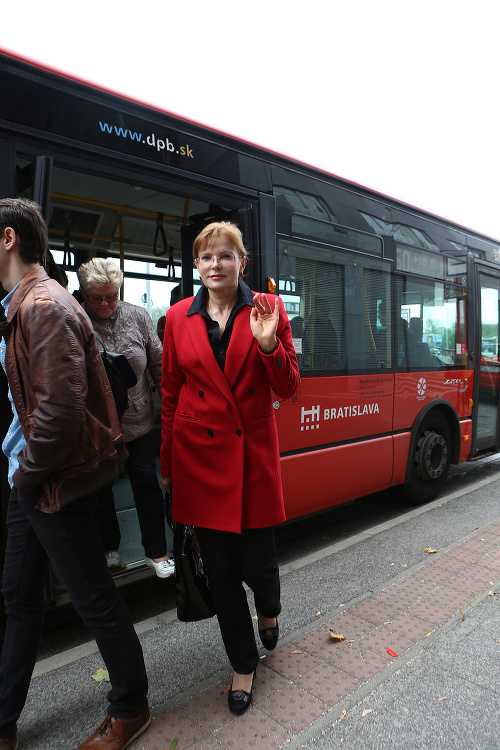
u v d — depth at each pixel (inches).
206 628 115.4
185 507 84.7
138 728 78.5
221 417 82.4
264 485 84.0
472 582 129.6
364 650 101.3
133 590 133.0
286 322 87.3
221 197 131.0
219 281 81.4
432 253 209.0
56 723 85.5
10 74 96.1
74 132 104.0
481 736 79.7
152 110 117.9
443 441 209.0
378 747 77.6
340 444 162.7
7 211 71.1
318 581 136.3
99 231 156.1
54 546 71.7
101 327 110.9
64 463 69.6
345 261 166.6
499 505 200.7
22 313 67.4
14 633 76.5
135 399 114.1
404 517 186.9
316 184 159.3
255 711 84.4
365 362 172.7
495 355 257.0
